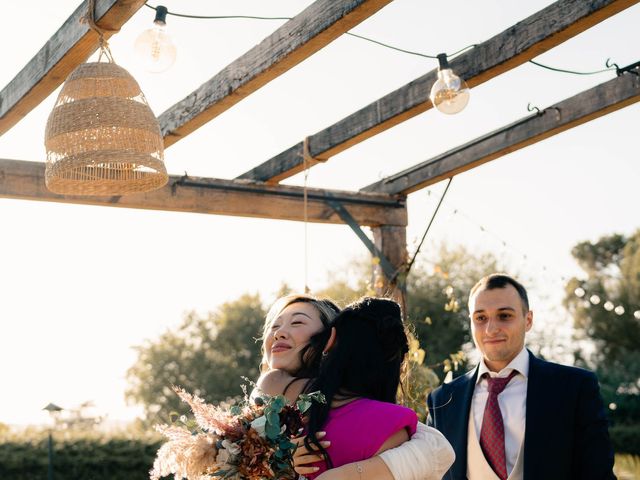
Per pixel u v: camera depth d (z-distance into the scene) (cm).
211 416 202
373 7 293
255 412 204
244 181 527
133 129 292
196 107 394
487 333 310
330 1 307
